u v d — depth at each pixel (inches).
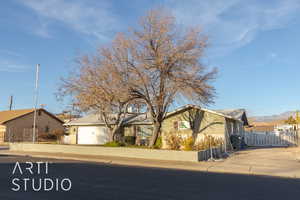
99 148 871.1
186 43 797.9
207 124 1020.5
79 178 477.1
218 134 999.0
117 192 371.9
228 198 351.3
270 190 401.7
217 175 540.1
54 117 1987.0
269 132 1257.4
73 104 915.4
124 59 794.8
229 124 1084.5
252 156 816.3
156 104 819.4
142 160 747.4
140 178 486.3
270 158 767.7
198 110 1039.6
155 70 791.1
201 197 353.7
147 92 812.6
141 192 374.3
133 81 784.9
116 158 791.1
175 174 541.6
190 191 386.9
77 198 338.0
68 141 1421.0
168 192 377.7
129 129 1230.9
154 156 773.3
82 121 1406.3
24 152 984.3
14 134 1747.0
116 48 811.4
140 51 797.9
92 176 500.7
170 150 755.4
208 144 860.6
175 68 798.5
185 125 1047.0
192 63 801.6
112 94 818.8
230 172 585.3
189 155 726.5
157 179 479.2
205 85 819.4
